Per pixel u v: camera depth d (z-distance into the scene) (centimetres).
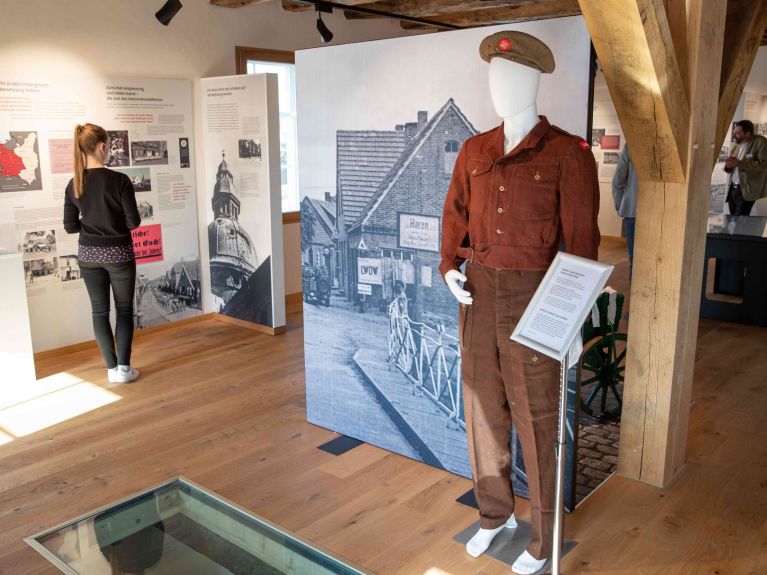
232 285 644
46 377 514
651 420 343
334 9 757
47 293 553
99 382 503
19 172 525
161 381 504
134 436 414
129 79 581
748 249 617
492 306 273
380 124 353
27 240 536
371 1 629
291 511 329
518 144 261
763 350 556
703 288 646
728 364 524
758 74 867
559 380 274
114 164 580
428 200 342
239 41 663
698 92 306
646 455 348
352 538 306
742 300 637
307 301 409
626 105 291
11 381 464
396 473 365
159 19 485
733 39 347
